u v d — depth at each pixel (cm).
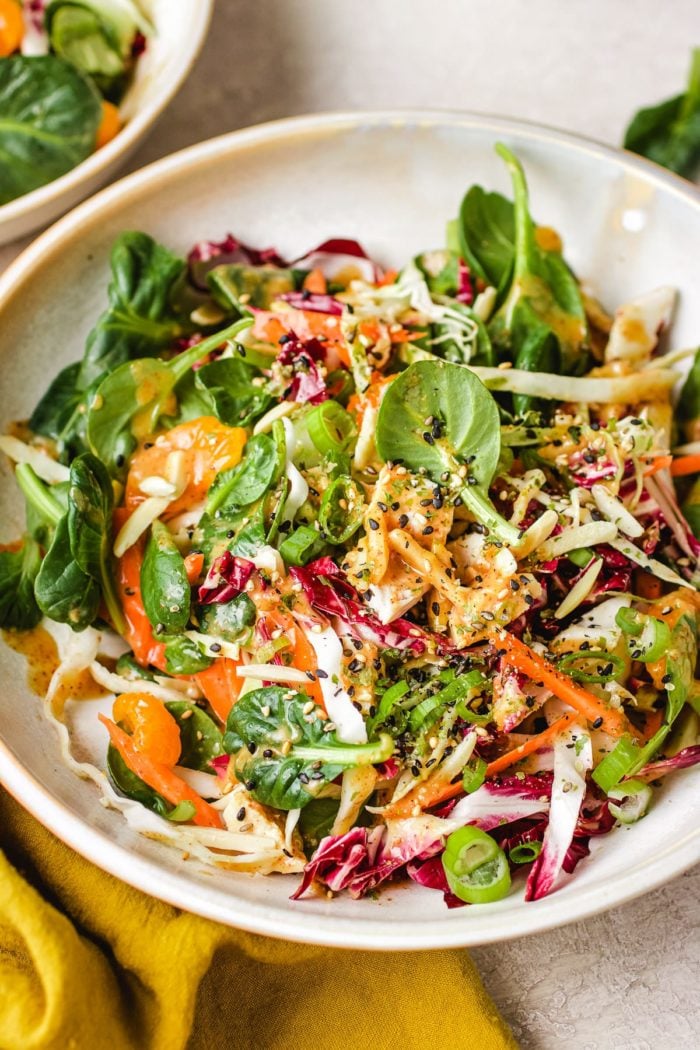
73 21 60
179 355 53
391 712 48
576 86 65
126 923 48
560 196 56
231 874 47
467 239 56
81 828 45
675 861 44
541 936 51
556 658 48
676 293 55
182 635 49
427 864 47
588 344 55
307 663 48
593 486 51
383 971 50
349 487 49
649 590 51
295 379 52
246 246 57
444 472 49
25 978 47
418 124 55
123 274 54
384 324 53
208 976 49
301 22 65
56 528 50
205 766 49
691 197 54
